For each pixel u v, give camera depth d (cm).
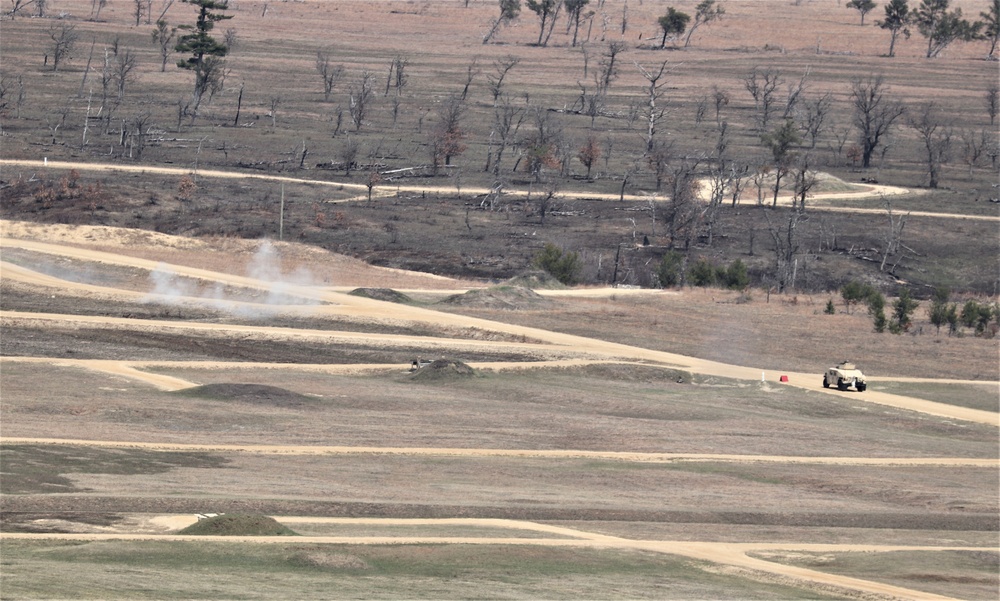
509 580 13388
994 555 16762
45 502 16300
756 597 13500
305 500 17688
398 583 12838
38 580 11612
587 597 12912
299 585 12338
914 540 17812
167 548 13600
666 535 17062
